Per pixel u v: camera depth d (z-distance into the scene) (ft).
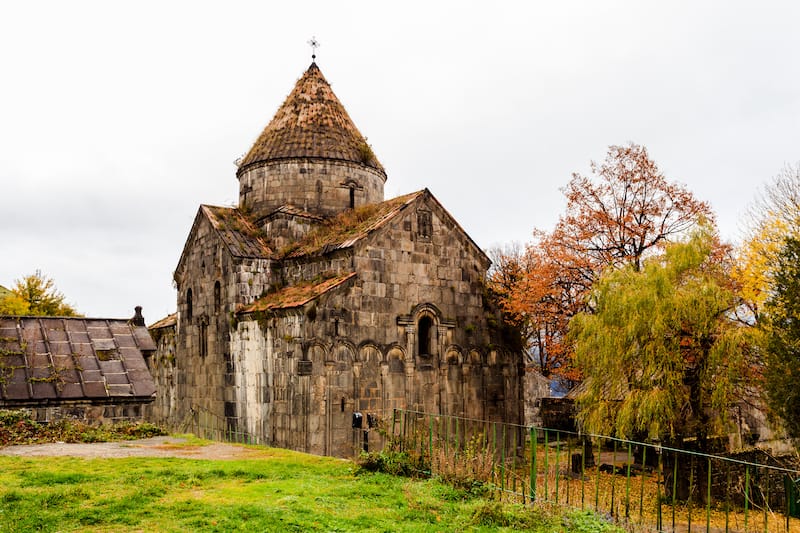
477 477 48.83
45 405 60.03
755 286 90.79
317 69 117.29
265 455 58.44
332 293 80.43
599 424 73.05
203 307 100.01
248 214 105.70
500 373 97.76
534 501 45.70
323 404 78.02
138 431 64.75
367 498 43.62
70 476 43.75
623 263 99.66
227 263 93.91
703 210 101.50
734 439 89.61
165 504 38.55
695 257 72.69
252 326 86.99
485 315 96.94
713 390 68.69
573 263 101.14
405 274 88.38
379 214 91.97
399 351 86.53
